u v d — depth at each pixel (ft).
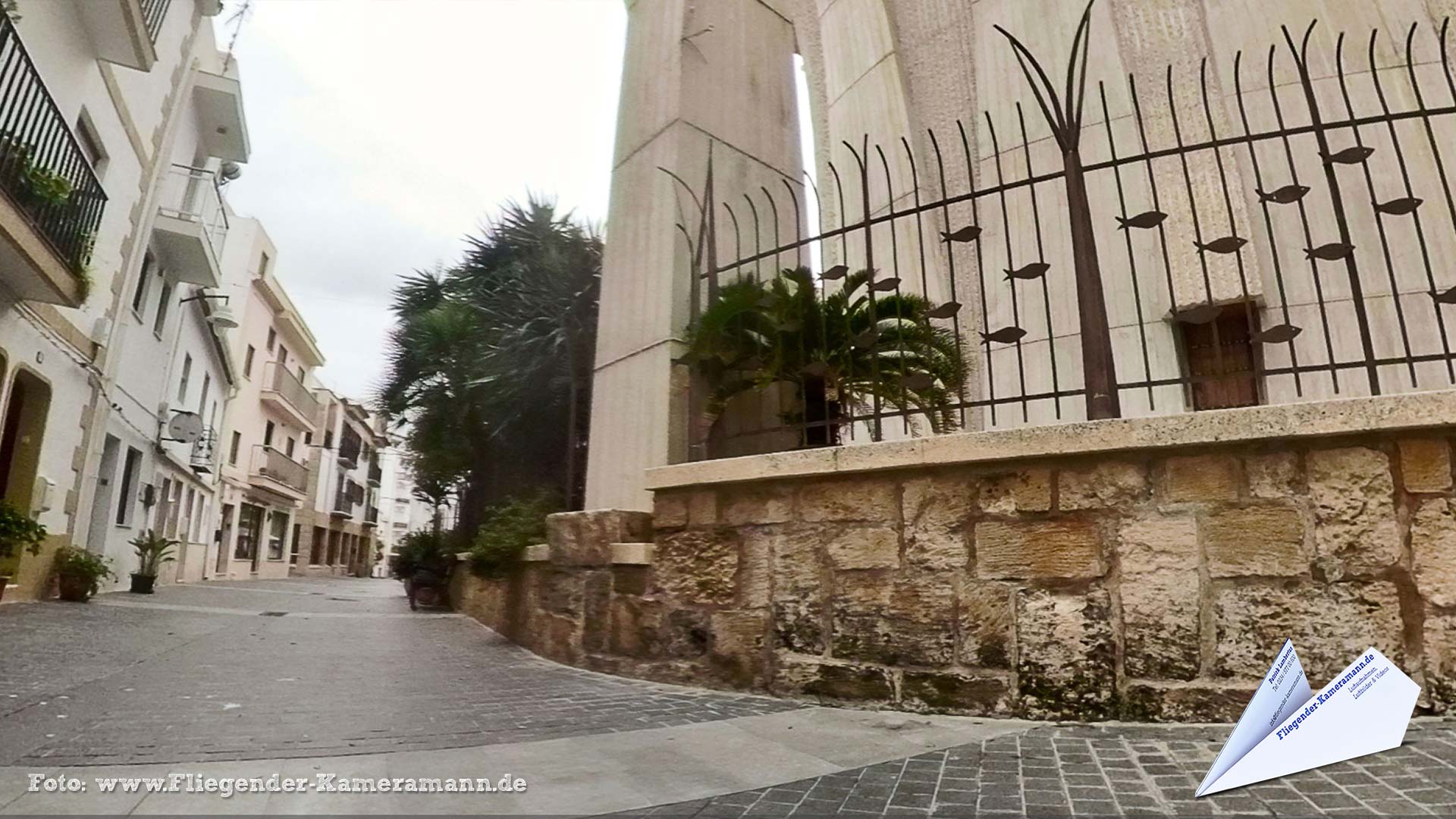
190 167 49.19
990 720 12.22
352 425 151.02
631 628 17.13
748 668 14.88
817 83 33.32
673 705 13.75
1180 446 11.89
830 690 13.79
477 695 14.73
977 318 25.61
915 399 15.60
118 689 13.93
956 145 27.81
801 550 14.69
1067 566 12.32
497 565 25.75
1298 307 20.70
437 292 47.70
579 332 36.91
